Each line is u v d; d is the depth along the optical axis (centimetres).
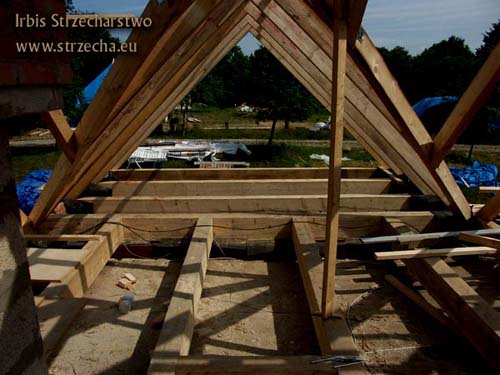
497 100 945
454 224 393
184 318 237
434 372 232
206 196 460
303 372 195
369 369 235
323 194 479
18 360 108
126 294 312
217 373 194
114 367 239
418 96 1622
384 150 432
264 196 442
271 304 311
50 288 287
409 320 284
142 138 453
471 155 1097
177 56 307
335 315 233
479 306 241
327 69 358
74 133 277
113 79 238
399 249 359
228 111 2392
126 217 400
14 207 105
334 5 199
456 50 1888
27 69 100
